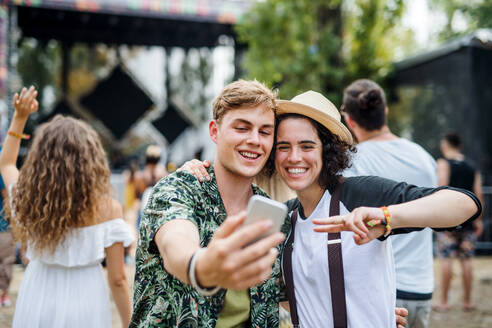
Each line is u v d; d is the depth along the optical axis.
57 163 1.87
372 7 7.38
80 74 15.05
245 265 0.82
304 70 7.41
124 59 15.21
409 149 2.23
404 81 7.71
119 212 2.02
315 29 7.62
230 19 9.96
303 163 1.55
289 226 1.64
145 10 9.54
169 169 10.03
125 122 15.59
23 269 5.75
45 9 11.32
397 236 2.05
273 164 1.73
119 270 2.01
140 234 1.40
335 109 1.69
